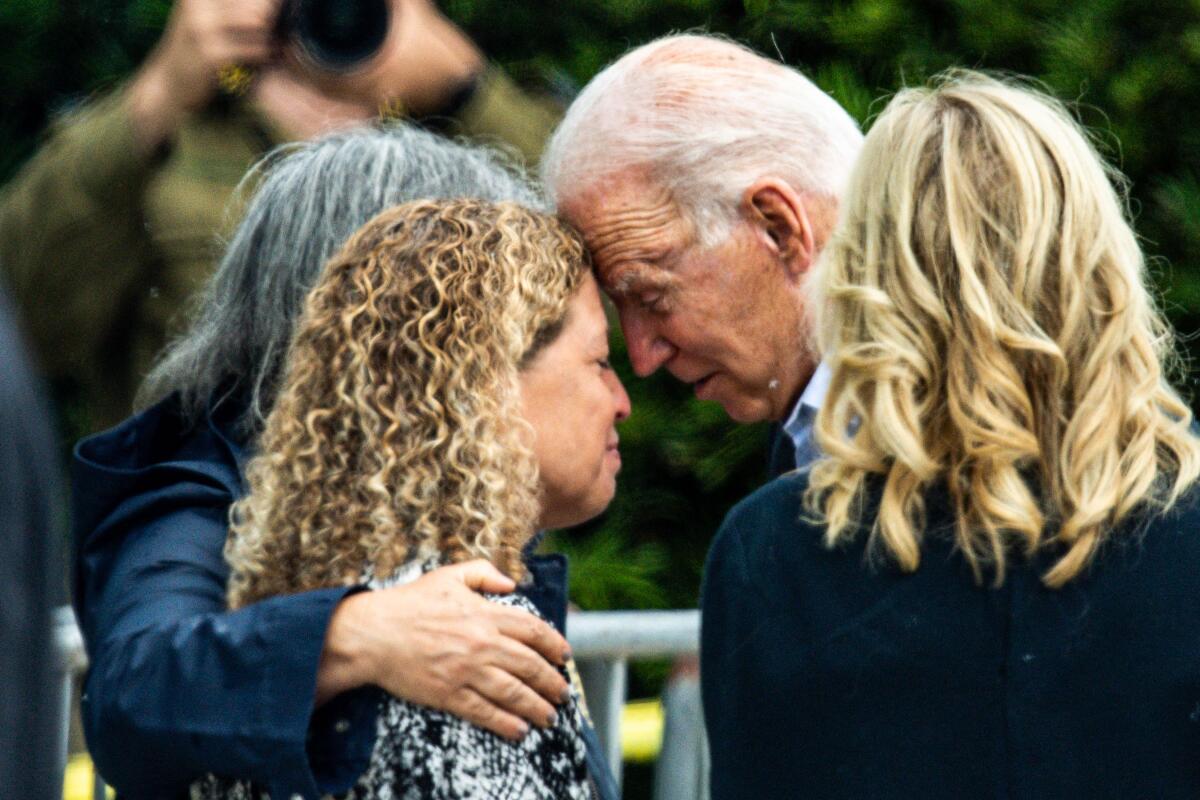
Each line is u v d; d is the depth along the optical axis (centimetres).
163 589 732
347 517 691
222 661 673
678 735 1057
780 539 696
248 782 687
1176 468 660
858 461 679
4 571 455
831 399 693
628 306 912
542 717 671
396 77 1091
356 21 1078
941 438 669
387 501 689
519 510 715
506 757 664
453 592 674
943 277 673
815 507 687
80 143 1100
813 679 667
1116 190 1407
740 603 696
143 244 1095
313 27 1073
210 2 1070
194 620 693
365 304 708
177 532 758
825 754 662
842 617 669
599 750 741
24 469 463
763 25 1423
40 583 465
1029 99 703
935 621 654
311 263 798
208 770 675
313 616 669
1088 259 663
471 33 1432
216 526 765
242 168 1077
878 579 669
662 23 1440
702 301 894
